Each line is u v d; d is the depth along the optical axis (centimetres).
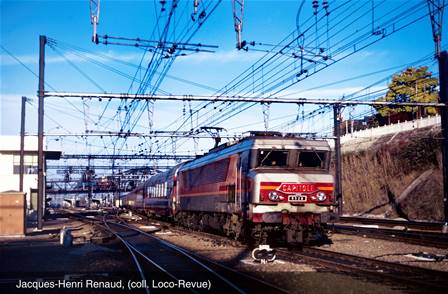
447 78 2517
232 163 1998
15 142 5578
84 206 13450
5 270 1380
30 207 5497
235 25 1432
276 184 1716
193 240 2283
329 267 1349
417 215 3559
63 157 5831
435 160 3819
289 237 1711
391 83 5272
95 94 2280
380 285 1078
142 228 3316
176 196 3222
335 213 1764
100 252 1806
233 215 1997
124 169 7588
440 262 1454
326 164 1828
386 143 4406
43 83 2733
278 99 2369
